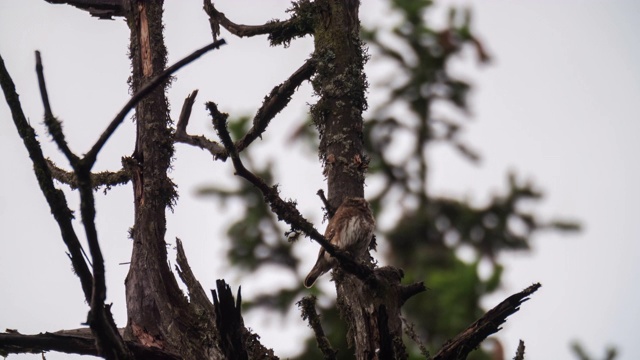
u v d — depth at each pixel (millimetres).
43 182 8102
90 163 7832
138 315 10453
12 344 9805
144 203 11406
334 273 10883
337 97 12805
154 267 10719
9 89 8078
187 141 12266
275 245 19656
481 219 24641
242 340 8773
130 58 12742
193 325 10281
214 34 14078
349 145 12586
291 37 13562
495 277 16781
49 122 7754
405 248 23812
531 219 24531
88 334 9945
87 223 7824
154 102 12156
